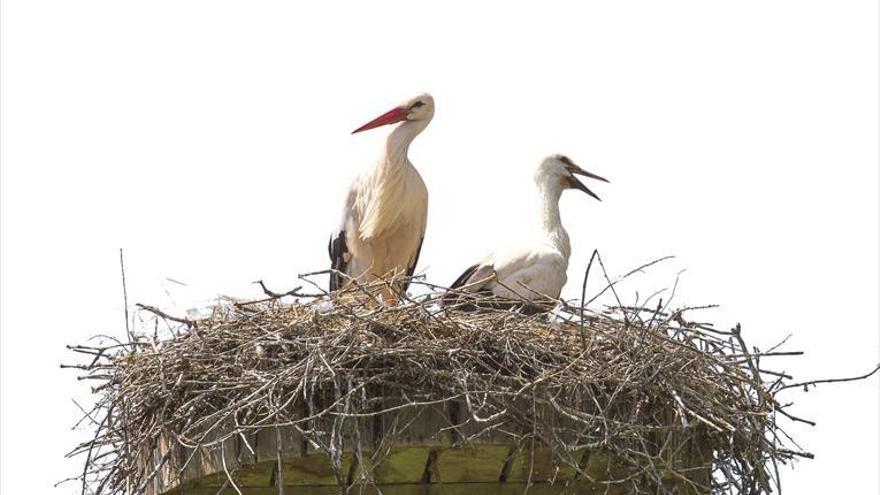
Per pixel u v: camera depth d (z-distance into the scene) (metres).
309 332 11.61
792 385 12.40
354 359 11.19
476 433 11.27
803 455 12.25
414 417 11.23
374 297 12.12
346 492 10.86
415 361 11.21
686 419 11.84
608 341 12.05
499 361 11.69
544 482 12.12
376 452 11.17
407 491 11.96
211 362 11.71
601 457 11.70
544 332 12.12
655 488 12.03
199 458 11.48
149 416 12.03
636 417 11.57
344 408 10.95
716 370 12.27
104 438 12.57
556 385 11.41
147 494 12.02
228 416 11.27
